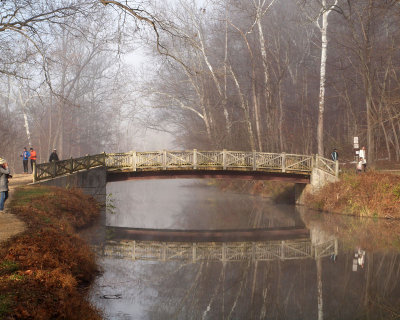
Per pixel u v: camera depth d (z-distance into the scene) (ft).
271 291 29.81
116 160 79.00
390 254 40.55
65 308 21.02
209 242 50.29
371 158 86.99
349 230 55.42
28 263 25.30
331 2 113.19
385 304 26.81
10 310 18.61
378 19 94.38
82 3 63.87
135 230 57.77
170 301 27.17
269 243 49.34
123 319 23.52
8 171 43.68
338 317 24.45
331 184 79.10
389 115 99.81
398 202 65.10
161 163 79.20
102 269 34.60
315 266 37.01
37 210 45.83
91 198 73.31
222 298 28.22
